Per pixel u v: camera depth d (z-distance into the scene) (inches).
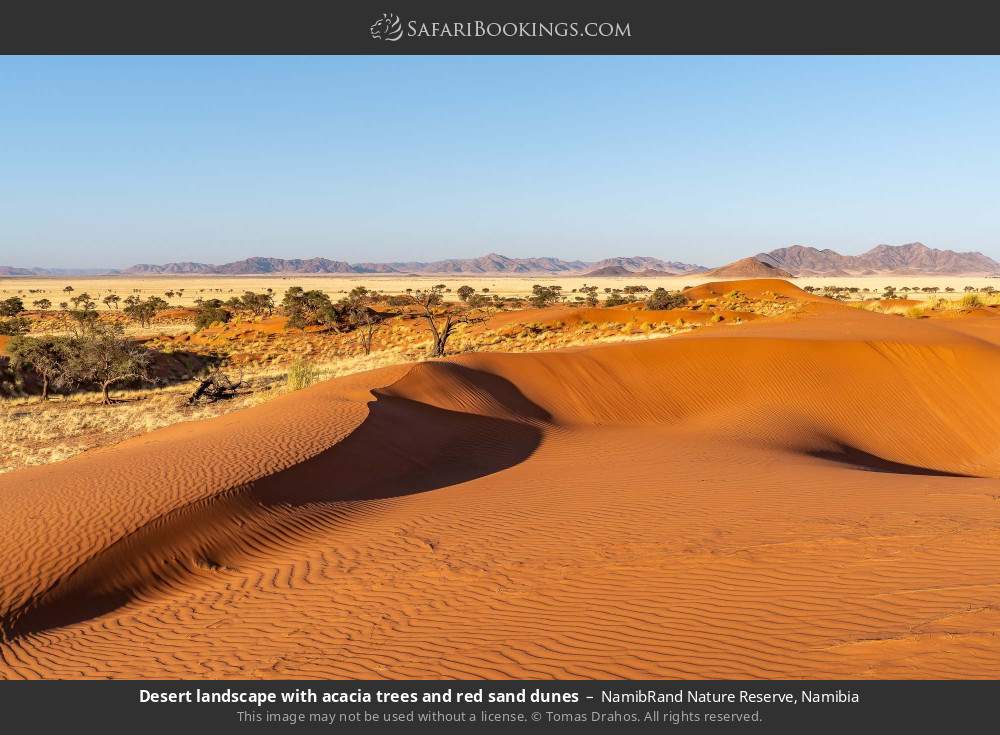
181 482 538.0
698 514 455.2
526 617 318.3
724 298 2982.3
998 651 233.9
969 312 1872.5
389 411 821.9
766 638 269.0
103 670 314.3
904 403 1002.1
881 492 487.8
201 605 391.2
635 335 1847.9
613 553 388.8
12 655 339.6
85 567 417.1
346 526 516.1
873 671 232.7
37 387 1547.7
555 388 1036.5
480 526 474.9
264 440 670.5
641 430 909.8
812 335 1242.6
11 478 600.4
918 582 301.7
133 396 1504.7
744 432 881.5
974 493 470.6
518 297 4680.1
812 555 350.0
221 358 2053.4
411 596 363.3
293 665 297.1
